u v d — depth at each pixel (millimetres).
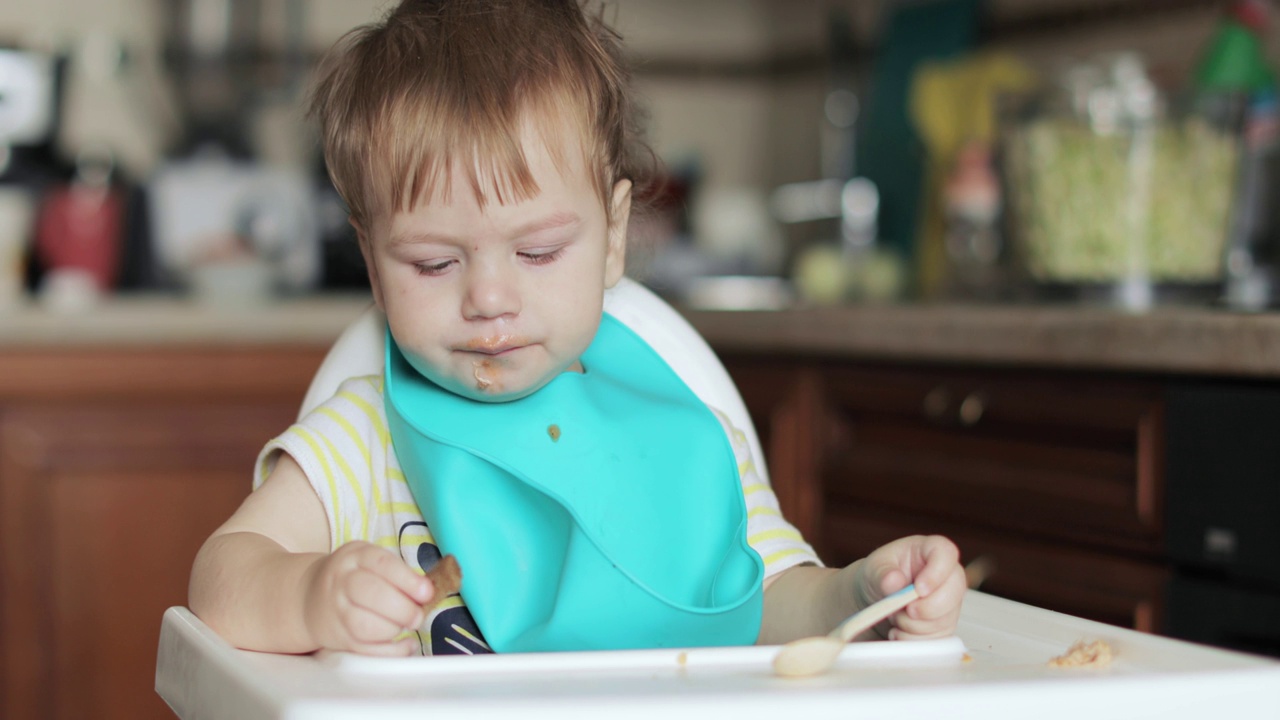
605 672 537
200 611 655
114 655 1729
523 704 457
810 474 1667
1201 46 1817
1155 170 1505
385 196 725
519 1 804
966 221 1924
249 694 509
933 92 2045
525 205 710
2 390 1695
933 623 642
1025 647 648
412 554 770
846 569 733
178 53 2311
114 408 1738
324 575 597
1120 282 1518
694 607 710
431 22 783
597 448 763
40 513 1707
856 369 1593
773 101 2721
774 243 2641
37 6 2281
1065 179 1544
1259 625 1118
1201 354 1145
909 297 2152
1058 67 2051
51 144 2131
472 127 708
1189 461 1180
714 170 2713
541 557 744
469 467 750
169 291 2131
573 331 739
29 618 1699
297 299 1933
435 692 488
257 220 2092
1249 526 1123
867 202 2285
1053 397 1323
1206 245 1514
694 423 792
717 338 1769
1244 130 1527
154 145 2332
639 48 2652
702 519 762
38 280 2080
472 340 716
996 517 1400
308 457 768
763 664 557
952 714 484
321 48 2400
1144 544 1234
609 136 794
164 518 1754
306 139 2248
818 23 2582
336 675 527
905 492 1521
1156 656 584
